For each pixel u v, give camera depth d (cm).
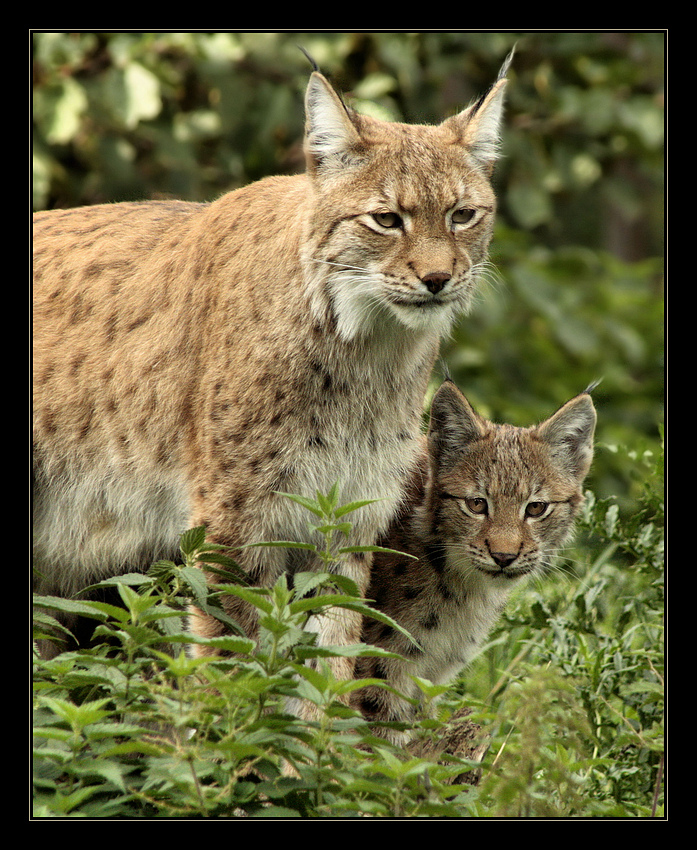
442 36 1884
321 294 916
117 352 1019
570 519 1090
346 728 656
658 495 1077
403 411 977
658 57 2081
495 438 1074
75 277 1063
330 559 763
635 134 1961
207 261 990
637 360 1986
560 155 1973
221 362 945
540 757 671
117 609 682
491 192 974
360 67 1870
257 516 929
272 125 1795
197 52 1761
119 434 1011
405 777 637
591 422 1095
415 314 912
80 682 659
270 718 635
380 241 912
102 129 1764
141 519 1017
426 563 1033
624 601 1073
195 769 617
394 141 934
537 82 1991
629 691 888
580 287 2047
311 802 649
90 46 1725
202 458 948
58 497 1046
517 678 873
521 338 1909
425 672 1034
